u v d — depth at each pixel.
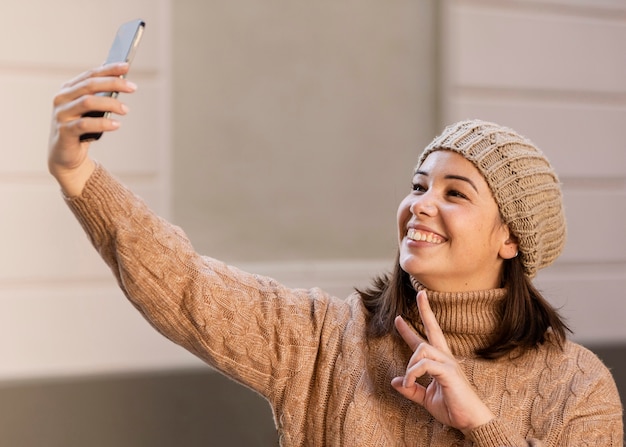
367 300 2.48
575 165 7.89
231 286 2.25
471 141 2.27
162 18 6.69
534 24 7.68
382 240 7.41
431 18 7.48
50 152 1.95
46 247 6.49
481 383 2.26
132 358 6.65
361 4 7.29
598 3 7.87
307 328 2.30
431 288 2.30
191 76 6.88
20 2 6.35
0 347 6.41
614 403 2.26
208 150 6.94
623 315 8.06
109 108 1.85
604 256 8.02
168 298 2.15
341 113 7.28
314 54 7.19
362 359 2.26
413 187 2.35
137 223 2.11
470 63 7.50
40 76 6.44
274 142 7.11
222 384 6.36
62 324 6.52
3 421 5.71
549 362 2.30
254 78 7.04
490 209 2.24
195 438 5.55
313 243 7.24
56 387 6.25
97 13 6.51
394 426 2.23
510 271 2.34
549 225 2.37
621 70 7.97
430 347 2.09
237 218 7.04
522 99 7.72
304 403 2.24
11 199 6.42
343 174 7.30
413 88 7.46
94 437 5.54
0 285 6.44
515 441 2.05
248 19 7.00
